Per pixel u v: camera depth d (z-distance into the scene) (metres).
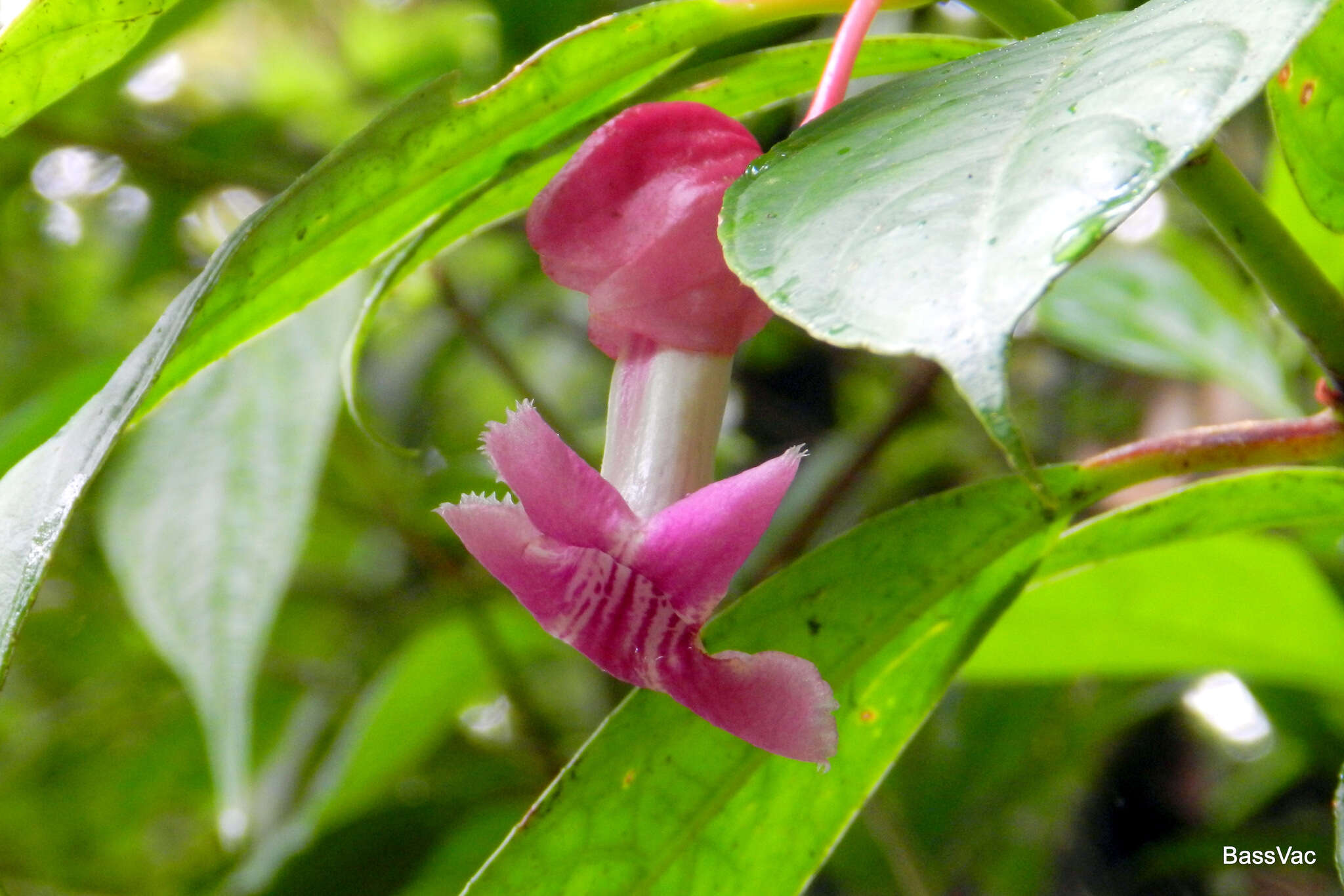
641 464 0.34
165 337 0.33
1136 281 0.59
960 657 0.38
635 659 0.33
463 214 0.38
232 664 0.42
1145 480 0.37
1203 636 0.47
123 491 0.44
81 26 0.36
